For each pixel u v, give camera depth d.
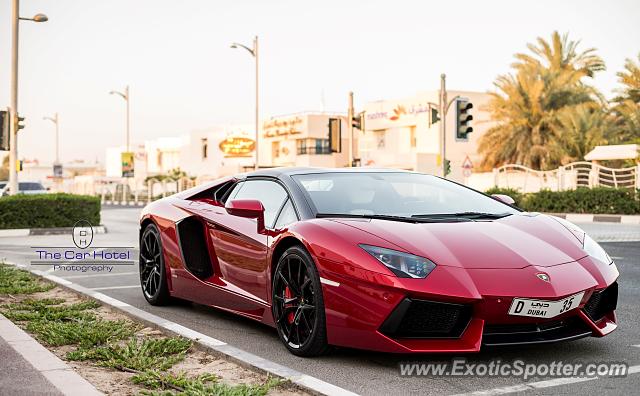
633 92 33.59
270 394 3.54
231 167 55.75
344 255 4.05
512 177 28.77
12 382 3.73
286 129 54.03
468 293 3.77
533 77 35.84
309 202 4.76
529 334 3.99
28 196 16.92
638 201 20.89
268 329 5.27
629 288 7.17
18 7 18.83
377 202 4.87
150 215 6.36
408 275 3.84
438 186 5.29
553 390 3.62
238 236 5.14
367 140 48.44
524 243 4.23
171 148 76.62
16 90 18.72
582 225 18.30
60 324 5.25
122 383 3.80
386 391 3.64
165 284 6.18
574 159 34.09
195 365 4.18
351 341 4.04
